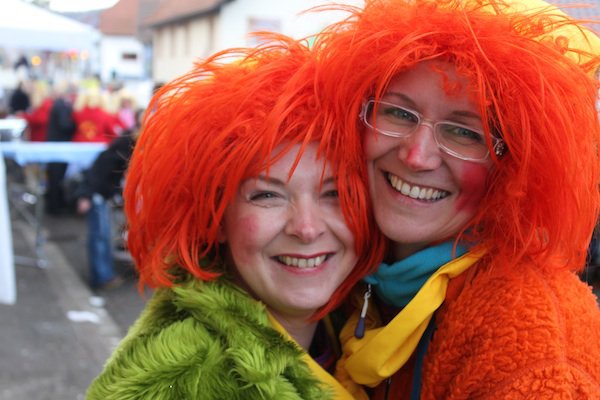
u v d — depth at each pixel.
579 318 1.01
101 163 4.63
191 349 1.04
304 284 1.16
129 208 1.24
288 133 1.09
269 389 0.99
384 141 1.09
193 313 1.10
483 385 0.99
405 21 1.05
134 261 1.25
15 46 6.12
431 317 1.14
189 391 0.99
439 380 1.07
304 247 1.13
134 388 1.00
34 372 3.28
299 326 1.25
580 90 1.01
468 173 1.06
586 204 1.03
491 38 1.00
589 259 1.22
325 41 1.13
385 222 1.14
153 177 1.17
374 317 1.25
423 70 1.03
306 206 1.11
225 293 1.12
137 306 4.48
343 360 1.23
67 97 7.84
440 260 1.10
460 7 1.04
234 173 1.10
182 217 1.17
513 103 1.00
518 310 0.99
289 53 1.16
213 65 1.18
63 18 6.58
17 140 7.28
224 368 1.02
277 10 8.60
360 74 1.09
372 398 1.27
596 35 1.12
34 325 3.94
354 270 1.24
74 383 3.20
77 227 6.85
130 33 21.25
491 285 1.05
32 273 5.08
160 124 1.18
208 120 1.12
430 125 1.05
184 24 13.44
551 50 1.01
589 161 1.02
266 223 1.12
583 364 0.96
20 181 8.09
